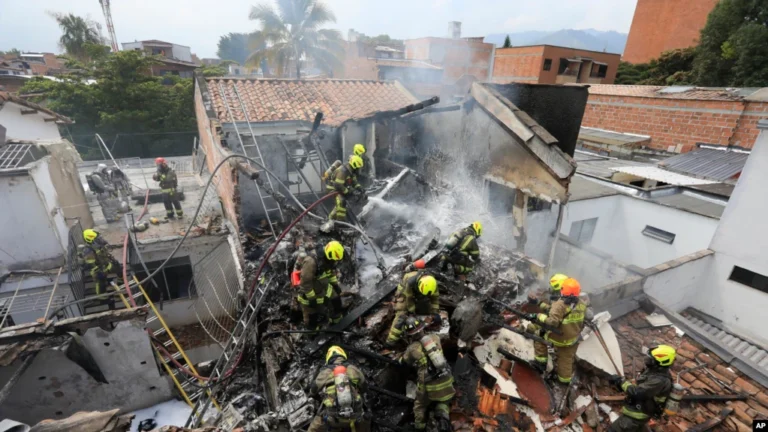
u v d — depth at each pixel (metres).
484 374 5.34
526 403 5.04
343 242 7.18
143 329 6.21
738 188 8.84
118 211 10.91
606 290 7.38
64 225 8.49
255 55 28.61
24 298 7.47
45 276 7.66
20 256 7.61
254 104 11.47
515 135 8.17
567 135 8.71
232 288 9.56
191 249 9.62
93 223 10.65
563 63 35.47
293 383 5.01
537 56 34.12
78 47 36.09
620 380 4.89
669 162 16.09
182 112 25.66
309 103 12.08
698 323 9.61
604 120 23.62
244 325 6.09
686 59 33.69
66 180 9.59
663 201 12.05
